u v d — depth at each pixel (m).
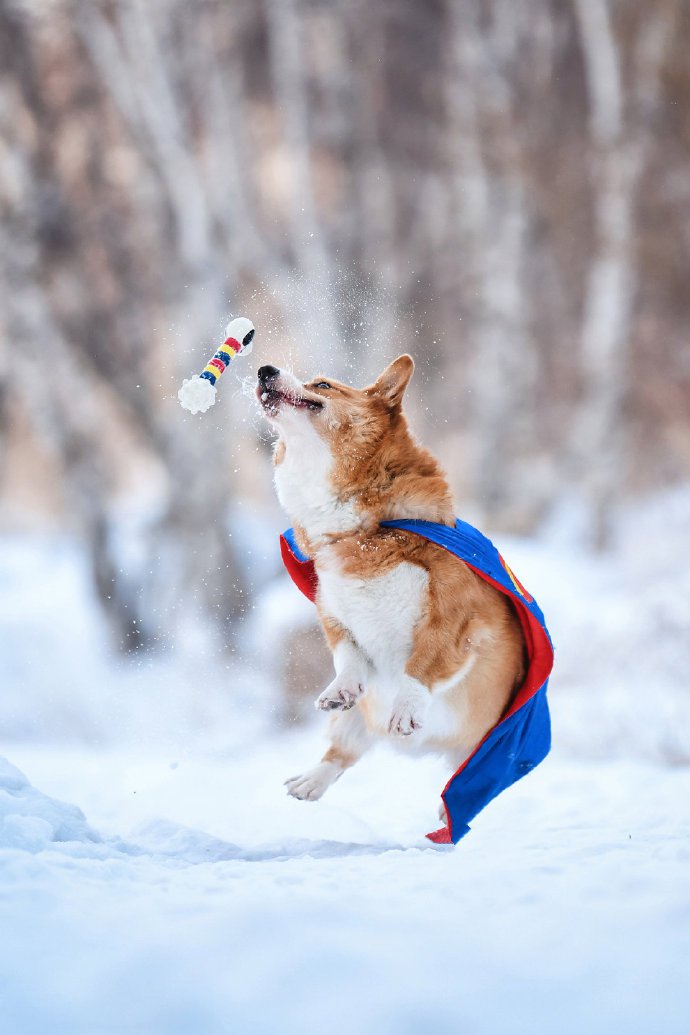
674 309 18.61
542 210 18.44
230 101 18.72
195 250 17.67
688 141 17.44
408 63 20.08
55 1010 2.24
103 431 20.11
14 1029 2.17
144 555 18.00
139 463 25.86
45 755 10.20
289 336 17.86
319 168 20.81
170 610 16.91
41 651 16.03
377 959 2.45
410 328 19.73
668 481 18.91
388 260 19.48
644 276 18.11
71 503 17.81
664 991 2.33
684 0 17.14
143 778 7.59
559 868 3.41
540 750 5.12
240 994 2.30
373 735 5.10
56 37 18.80
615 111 17.66
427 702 4.66
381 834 5.10
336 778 5.14
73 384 18.16
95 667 15.35
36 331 17.95
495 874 3.31
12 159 17.83
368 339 18.38
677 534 13.99
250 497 21.16
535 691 4.79
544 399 20.55
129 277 19.33
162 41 18.11
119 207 19.28
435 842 4.70
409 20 19.88
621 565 14.26
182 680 13.42
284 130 19.19
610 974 2.41
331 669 12.04
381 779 7.46
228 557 17.14
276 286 18.08
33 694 14.27
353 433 4.96
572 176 18.48
